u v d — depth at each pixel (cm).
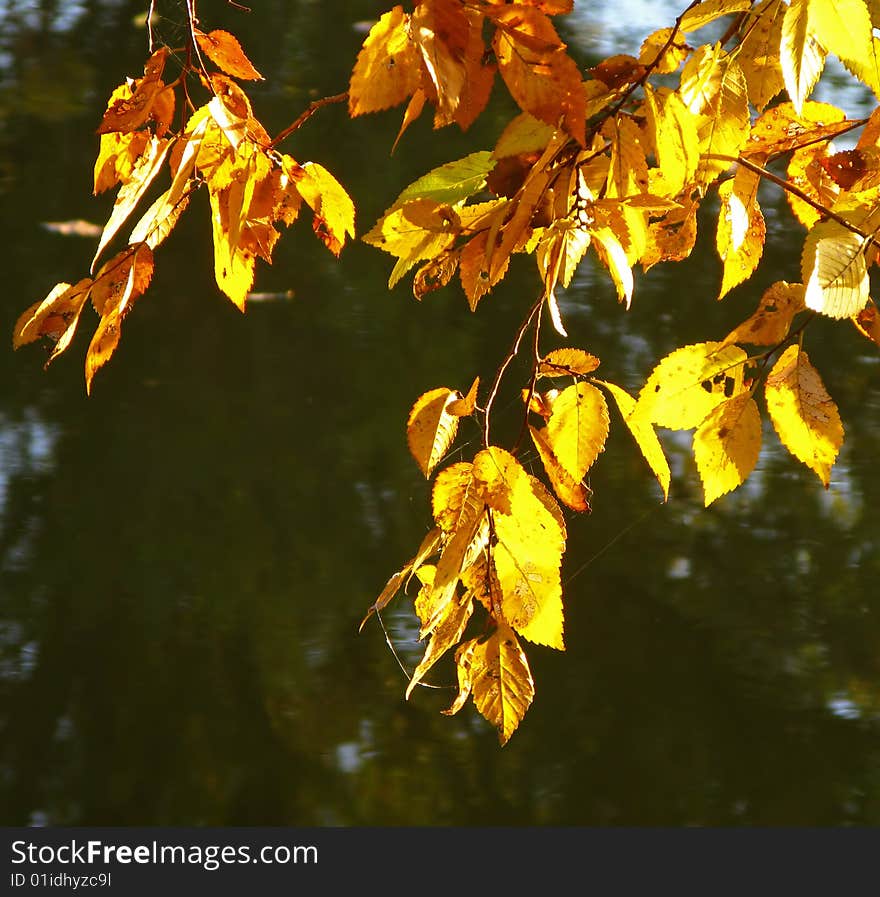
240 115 254
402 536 704
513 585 251
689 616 649
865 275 246
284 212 256
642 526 708
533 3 241
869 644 630
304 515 721
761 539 696
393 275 256
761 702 591
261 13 1341
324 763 566
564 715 592
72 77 1235
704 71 254
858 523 707
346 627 642
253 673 614
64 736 587
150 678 608
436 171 257
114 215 253
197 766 572
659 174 261
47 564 687
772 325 254
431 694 604
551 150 248
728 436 254
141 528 704
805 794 546
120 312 251
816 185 265
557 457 256
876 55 244
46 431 795
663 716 589
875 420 783
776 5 256
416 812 545
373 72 246
